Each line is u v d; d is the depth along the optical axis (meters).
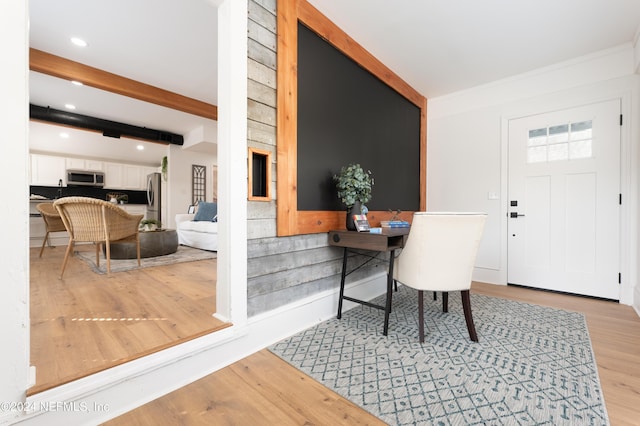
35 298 2.19
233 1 1.63
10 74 0.95
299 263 2.09
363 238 2.06
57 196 6.50
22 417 0.98
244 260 1.70
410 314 2.36
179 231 5.41
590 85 2.81
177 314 1.83
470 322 1.85
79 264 3.50
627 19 2.27
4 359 0.94
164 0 2.25
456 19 2.29
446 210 3.79
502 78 3.33
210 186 6.77
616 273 2.69
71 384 1.10
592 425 1.11
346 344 1.82
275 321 1.87
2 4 0.94
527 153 3.19
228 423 1.14
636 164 2.58
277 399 1.29
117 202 7.05
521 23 2.33
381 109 3.05
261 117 1.83
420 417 1.17
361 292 2.68
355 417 1.17
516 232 3.26
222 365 1.57
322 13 2.24
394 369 1.52
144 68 3.37
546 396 1.29
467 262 1.82
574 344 1.80
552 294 2.95
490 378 1.44
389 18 2.30
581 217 2.88
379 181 3.04
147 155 7.20
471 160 3.59
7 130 0.94
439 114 3.86
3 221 0.94
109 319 1.76
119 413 1.20
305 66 2.15
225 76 1.65
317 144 2.26
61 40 2.79
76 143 6.06
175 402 1.28
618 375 1.45
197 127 5.59
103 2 2.26
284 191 1.95
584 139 2.86
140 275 2.97
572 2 2.08
